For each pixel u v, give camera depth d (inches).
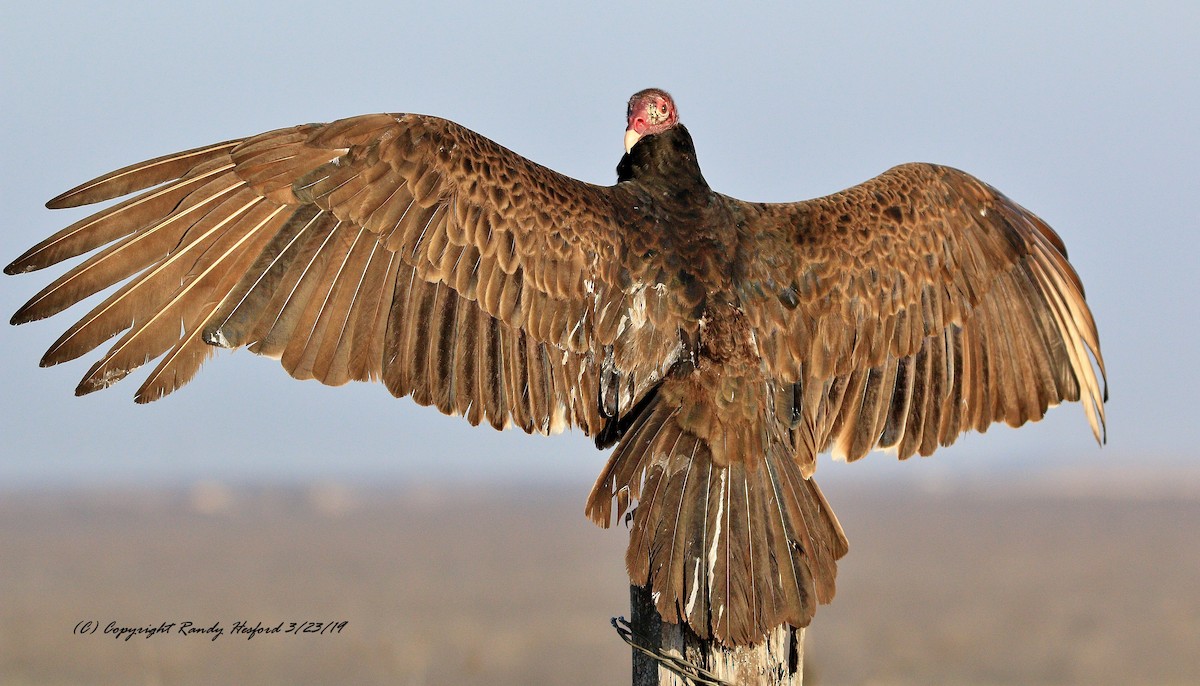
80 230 283.3
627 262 319.3
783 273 330.0
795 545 296.7
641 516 290.8
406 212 302.8
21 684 1346.0
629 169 365.4
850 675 1440.7
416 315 300.0
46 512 5644.7
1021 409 352.5
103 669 1482.5
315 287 295.6
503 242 308.5
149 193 289.7
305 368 292.2
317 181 299.0
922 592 2470.5
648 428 302.0
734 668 297.1
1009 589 2532.0
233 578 2719.0
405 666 1524.4
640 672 303.9
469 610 2183.8
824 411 332.2
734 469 299.3
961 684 1398.9
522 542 4025.6
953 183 359.9
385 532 4483.3
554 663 1621.6
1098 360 364.5
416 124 309.6
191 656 1599.4
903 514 5201.8
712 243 327.0
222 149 297.4
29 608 2098.9
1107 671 1547.7
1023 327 355.6
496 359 304.7
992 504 5989.2
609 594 2487.7
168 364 285.3
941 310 344.8
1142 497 6550.2
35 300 277.6
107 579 2674.7
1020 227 362.9
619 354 314.5
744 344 314.2
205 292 289.3
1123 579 2755.9
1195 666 1600.6
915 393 340.2
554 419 309.0
